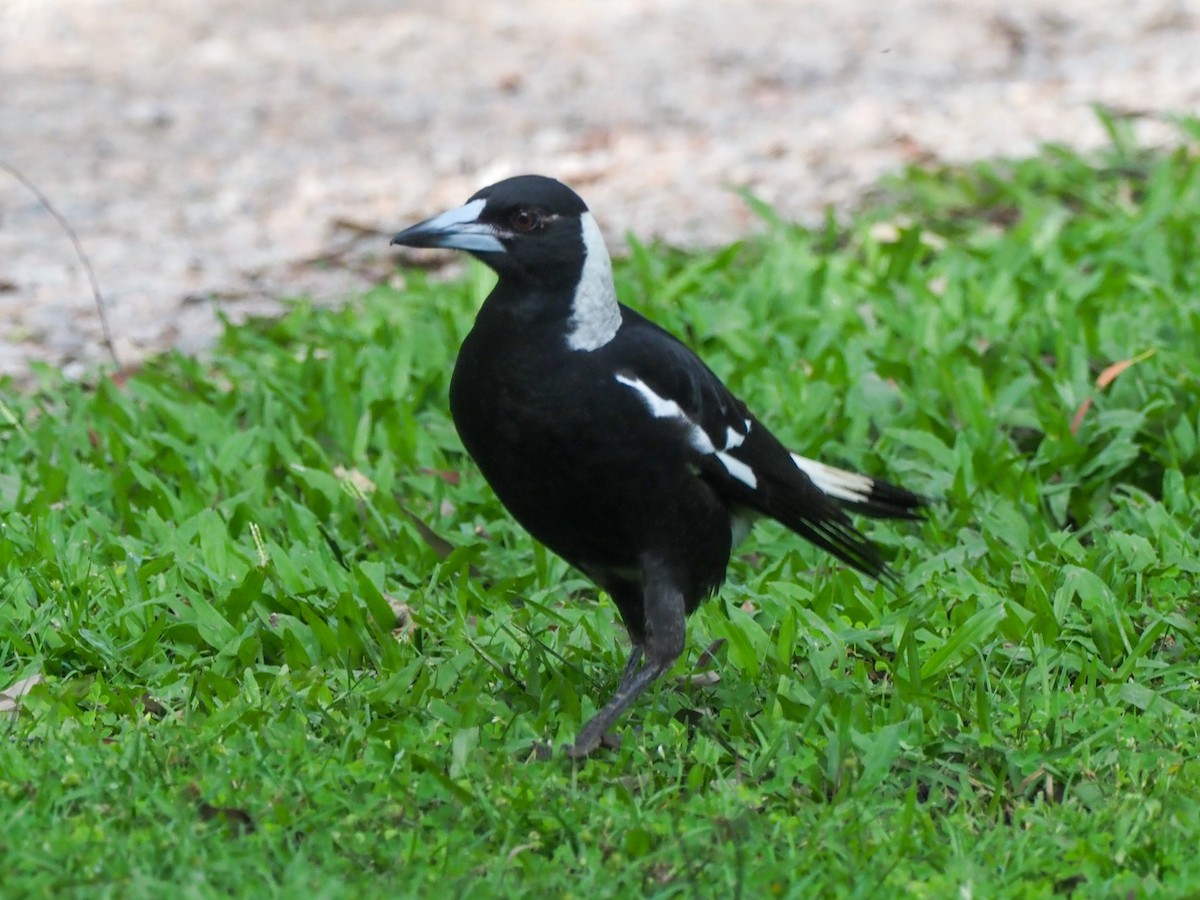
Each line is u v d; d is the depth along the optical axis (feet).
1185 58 74.43
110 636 29.76
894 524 35.29
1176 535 33.14
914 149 62.44
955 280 45.73
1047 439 37.01
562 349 25.67
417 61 82.48
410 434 38.63
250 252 55.93
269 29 90.43
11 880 20.74
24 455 38.91
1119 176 56.75
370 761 25.07
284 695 27.25
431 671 28.71
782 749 25.86
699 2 92.94
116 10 95.35
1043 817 23.89
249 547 33.55
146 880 20.84
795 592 31.68
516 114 71.92
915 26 84.38
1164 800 23.80
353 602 30.04
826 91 72.79
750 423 28.04
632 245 48.83
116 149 68.74
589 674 29.27
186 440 39.19
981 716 26.22
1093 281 45.78
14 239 57.52
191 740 25.34
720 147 64.85
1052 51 77.66
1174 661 29.53
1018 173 55.88
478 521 35.94
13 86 79.30
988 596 30.73
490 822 23.43
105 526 34.30
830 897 21.58
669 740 26.30
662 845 23.09
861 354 41.70
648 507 26.35
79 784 23.68
